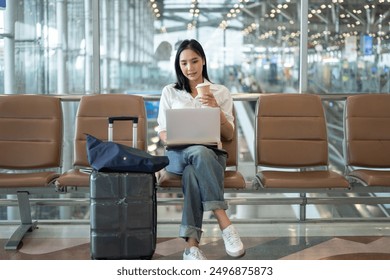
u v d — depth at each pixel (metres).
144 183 2.58
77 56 4.13
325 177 2.93
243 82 5.28
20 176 2.95
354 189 3.06
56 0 4.06
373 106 3.41
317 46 4.08
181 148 2.81
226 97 3.15
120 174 2.57
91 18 4.01
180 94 3.10
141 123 3.26
